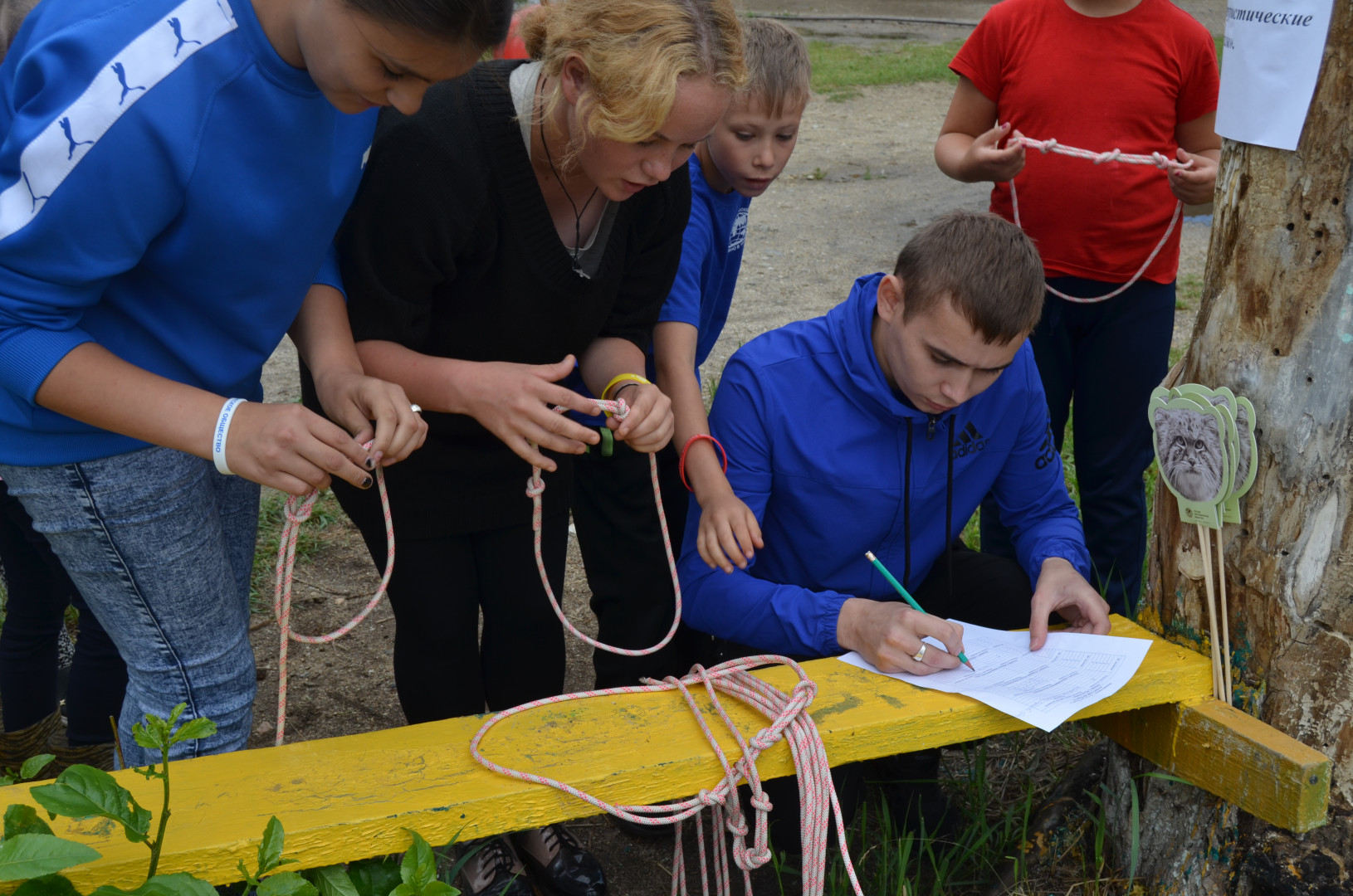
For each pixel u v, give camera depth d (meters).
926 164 9.55
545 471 2.27
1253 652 1.97
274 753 1.70
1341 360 1.78
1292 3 1.71
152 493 1.70
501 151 1.88
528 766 1.68
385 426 1.69
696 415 2.37
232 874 1.50
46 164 1.42
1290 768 1.82
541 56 1.92
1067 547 2.34
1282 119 1.76
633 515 2.68
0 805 1.54
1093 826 2.33
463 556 2.25
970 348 2.00
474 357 2.15
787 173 9.38
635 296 2.27
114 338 1.68
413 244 1.89
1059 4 2.96
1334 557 1.85
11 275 1.49
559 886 2.37
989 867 2.34
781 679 1.96
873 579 2.45
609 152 1.80
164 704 1.83
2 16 1.85
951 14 17.08
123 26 1.46
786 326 2.39
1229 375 1.92
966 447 2.33
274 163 1.60
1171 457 2.02
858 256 7.34
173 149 1.49
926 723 1.84
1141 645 2.06
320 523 4.10
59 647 2.88
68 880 1.40
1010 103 3.03
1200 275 6.57
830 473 2.29
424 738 1.75
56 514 1.70
